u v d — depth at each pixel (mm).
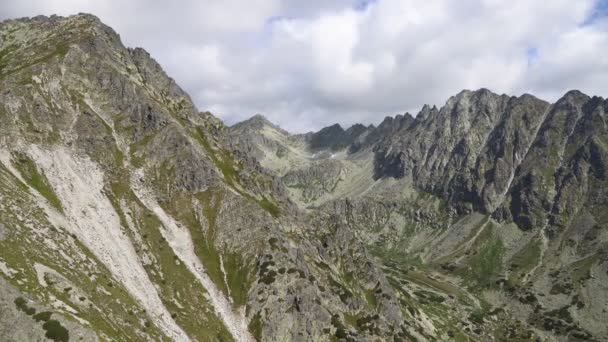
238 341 129750
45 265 94250
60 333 71562
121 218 143125
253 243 158625
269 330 137500
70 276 97688
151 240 142750
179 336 114062
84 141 160125
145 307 114812
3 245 89750
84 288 97750
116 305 102812
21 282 82438
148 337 101562
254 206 170750
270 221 169125
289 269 153500
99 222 134000
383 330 175125
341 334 151375
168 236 149625
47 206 121562
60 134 156375
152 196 160875
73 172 145875
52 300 84250
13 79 164125
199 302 133000
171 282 133125
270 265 152375
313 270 177875
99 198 144000
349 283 198625
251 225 164250
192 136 199875
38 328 70750
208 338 122312
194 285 137625
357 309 178000
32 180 130875
